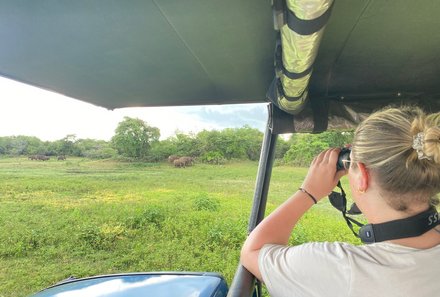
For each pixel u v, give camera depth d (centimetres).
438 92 240
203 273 153
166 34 173
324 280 71
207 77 244
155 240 630
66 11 150
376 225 73
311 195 98
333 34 165
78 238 615
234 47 189
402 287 65
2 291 438
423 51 184
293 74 140
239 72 232
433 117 71
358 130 79
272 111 222
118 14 152
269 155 233
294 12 92
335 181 98
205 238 614
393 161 69
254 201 232
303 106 210
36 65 220
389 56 192
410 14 144
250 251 90
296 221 95
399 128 71
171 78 247
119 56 205
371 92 240
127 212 802
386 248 71
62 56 205
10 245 574
